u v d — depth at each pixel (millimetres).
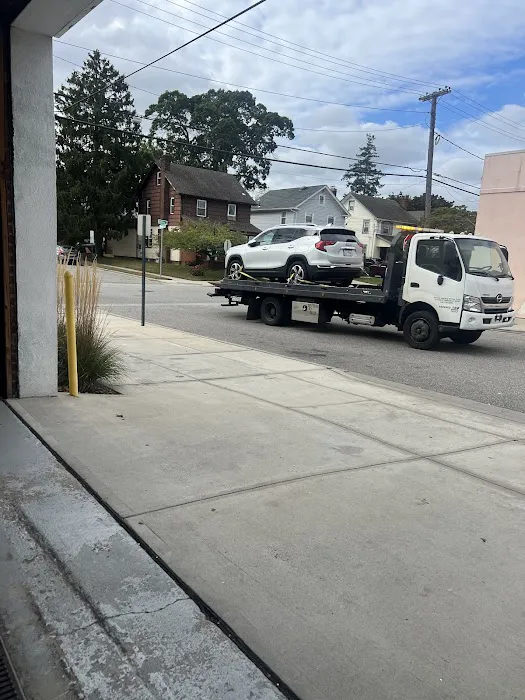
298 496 4047
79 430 5152
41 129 5727
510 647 2576
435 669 2416
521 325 17953
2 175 5621
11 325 5906
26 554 3119
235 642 2527
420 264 12094
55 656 2395
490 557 3363
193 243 38781
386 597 2910
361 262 14953
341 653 2486
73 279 7105
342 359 10844
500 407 7539
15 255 5801
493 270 12047
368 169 86062
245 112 63219
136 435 5137
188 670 2344
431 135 31312
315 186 57531
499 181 19781
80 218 45188
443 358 11445
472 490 4363
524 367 10758
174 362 9016
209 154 61125
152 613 2686
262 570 3092
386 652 2504
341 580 3039
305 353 11352
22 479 4039
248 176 64562
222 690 2252
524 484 4562
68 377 6520
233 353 10375
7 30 5422
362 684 2314
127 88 46281
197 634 2559
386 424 6160
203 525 3545
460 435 5914
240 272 16609
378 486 4328
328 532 3553
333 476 4469
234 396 6965
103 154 46219
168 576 2990
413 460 4984
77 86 45344
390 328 16188
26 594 2781
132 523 3508
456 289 11625
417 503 4059
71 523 3473
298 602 2828
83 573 2971
